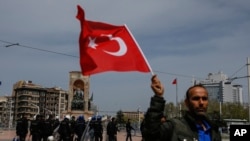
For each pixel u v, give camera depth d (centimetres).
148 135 399
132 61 540
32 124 2445
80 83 7262
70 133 2527
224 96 9000
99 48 554
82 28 561
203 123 401
